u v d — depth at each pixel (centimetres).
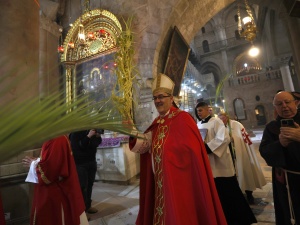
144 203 179
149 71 590
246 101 2116
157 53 617
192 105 1466
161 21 617
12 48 283
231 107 2152
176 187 138
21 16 303
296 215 154
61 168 207
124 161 501
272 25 1525
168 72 625
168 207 135
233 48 2609
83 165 316
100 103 58
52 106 40
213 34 2720
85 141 312
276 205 182
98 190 463
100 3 725
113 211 330
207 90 2523
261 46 2288
